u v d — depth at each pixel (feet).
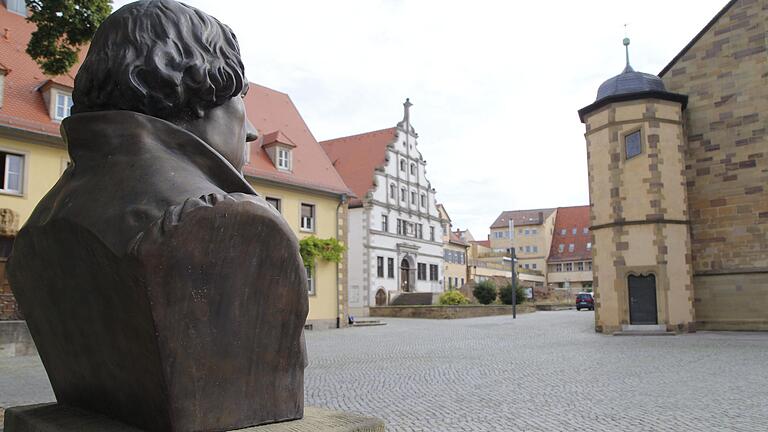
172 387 6.17
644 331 70.08
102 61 6.91
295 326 7.11
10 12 72.43
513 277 115.14
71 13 31.07
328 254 92.94
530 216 286.05
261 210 6.52
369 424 7.25
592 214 76.13
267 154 93.86
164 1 7.16
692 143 77.66
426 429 21.26
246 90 7.88
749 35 74.54
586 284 270.26
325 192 97.14
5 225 58.08
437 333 76.33
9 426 7.98
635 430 20.89
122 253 5.87
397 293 155.53
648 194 71.41
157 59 6.80
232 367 6.59
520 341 62.13
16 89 63.62
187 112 7.22
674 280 70.74
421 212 169.17
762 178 72.84
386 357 47.39
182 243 5.99
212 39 7.35
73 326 7.24
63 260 6.82
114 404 7.13
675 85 79.20
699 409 24.57
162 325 6.01
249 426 6.77
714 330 74.08
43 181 61.87
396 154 160.25
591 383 32.17
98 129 6.89
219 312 6.39
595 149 76.02
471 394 28.91
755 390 29.43
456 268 220.64
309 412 7.74
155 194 6.24
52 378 8.36
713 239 75.15
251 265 6.56
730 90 75.46
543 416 23.38
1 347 47.57
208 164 6.94
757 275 72.23
